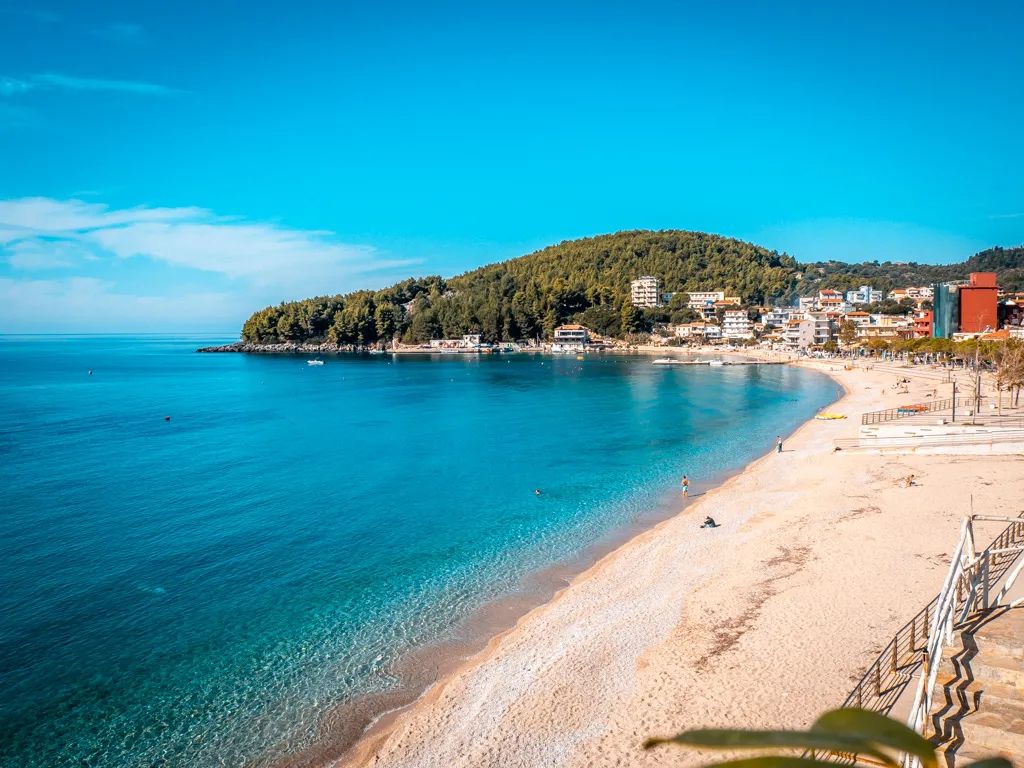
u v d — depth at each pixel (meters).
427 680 28.03
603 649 29.09
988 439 60.69
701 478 60.06
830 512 45.62
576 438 81.88
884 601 31.22
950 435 64.56
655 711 24.56
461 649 30.42
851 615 30.11
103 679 28.50
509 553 42.09
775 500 50.34
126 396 135.12
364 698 26.92
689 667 27.09
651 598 33.91
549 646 29.78
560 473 63.41
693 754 22.19
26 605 35.25
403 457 71.88
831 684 25.06
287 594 36.47
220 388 151.88
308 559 41.53
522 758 22.80
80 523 48.78
